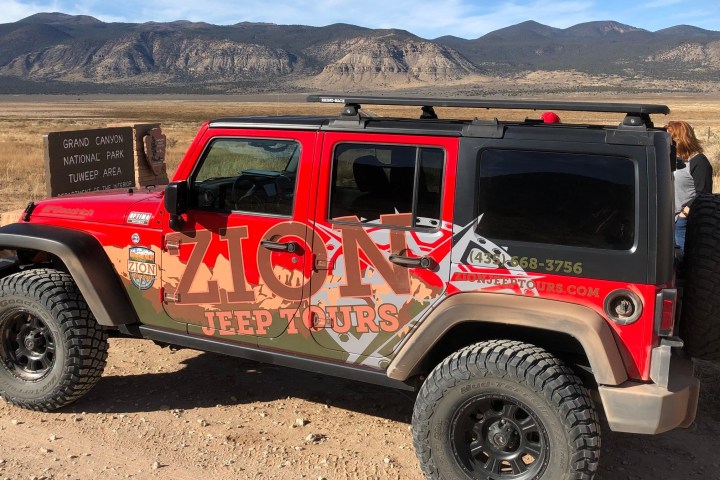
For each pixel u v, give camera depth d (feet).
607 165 10.88
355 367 12.87
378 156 12.25
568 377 10.96
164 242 14.26
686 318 11.94
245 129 13.47
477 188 11.56
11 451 13.47
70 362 14.78
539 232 11.23
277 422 14.88
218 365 18.19
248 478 12.56
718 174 56.13
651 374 10.71
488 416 11.61
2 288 14.99
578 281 10.97
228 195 13.65
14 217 22.95
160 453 13.43
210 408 15.53
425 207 11.95
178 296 14.32
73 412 15.30
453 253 11.73
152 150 28.07
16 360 15.60
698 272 11.65
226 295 13.79
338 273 12.66
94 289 14.53
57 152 23.59
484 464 11.76
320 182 12.66
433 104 12.10
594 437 10.78
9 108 538.47
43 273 15.19
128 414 15.17
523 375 10.96
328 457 13.37
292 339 13.33
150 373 17.58
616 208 10.80
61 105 648.79
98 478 12.50
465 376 11.34
